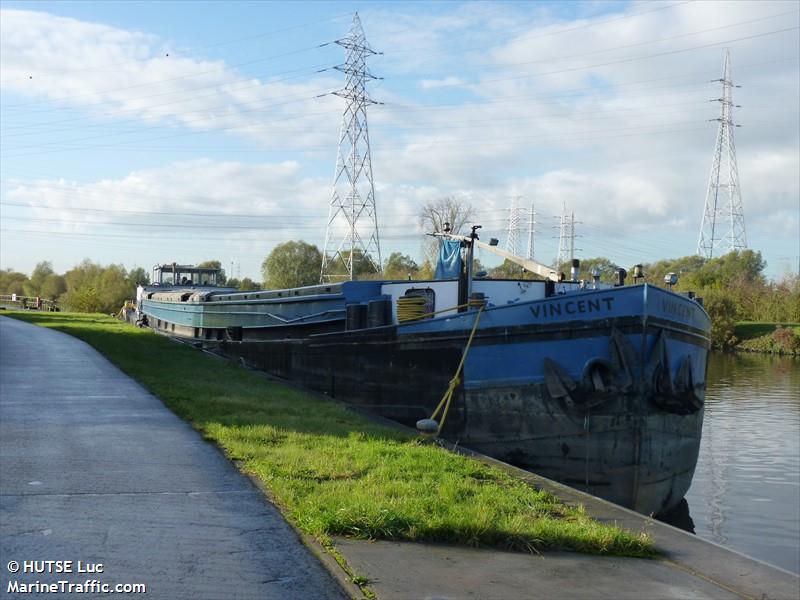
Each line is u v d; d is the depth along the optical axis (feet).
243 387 56.18
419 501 25.26
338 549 21.36
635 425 40.98
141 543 21.09
